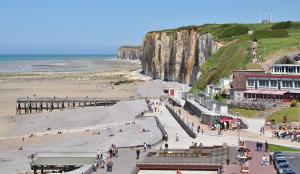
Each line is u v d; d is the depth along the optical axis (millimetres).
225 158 76438
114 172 72000
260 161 75188
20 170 88688
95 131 121000
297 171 69000
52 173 78625
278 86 127250
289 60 143250
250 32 197500
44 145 109250
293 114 108625
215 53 191625
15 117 158875
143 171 74250
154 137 101938
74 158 85875
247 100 125250
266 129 102625
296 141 91125
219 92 142625
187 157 79500
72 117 150250
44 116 155375
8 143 117125
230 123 105500
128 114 143500
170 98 168875
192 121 119625
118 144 99312
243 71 138750
